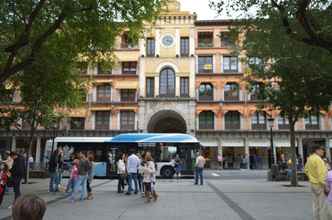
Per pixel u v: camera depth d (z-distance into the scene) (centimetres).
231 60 4969
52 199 1569
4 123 2616
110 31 1817
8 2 1406
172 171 3109
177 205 1377
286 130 4709
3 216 1130
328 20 1384
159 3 1767
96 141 3238
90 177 1602
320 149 915
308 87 1805
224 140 4781
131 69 5000
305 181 2688
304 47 1612
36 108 2533
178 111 4781
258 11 1545
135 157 1816
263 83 2242
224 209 1271
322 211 884
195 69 4938
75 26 1742
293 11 1198
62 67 2081
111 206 1358
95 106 4888
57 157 1884
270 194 1759
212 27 4997
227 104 4831
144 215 1145
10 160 1379
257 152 4769
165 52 4925
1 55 1641
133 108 4862
